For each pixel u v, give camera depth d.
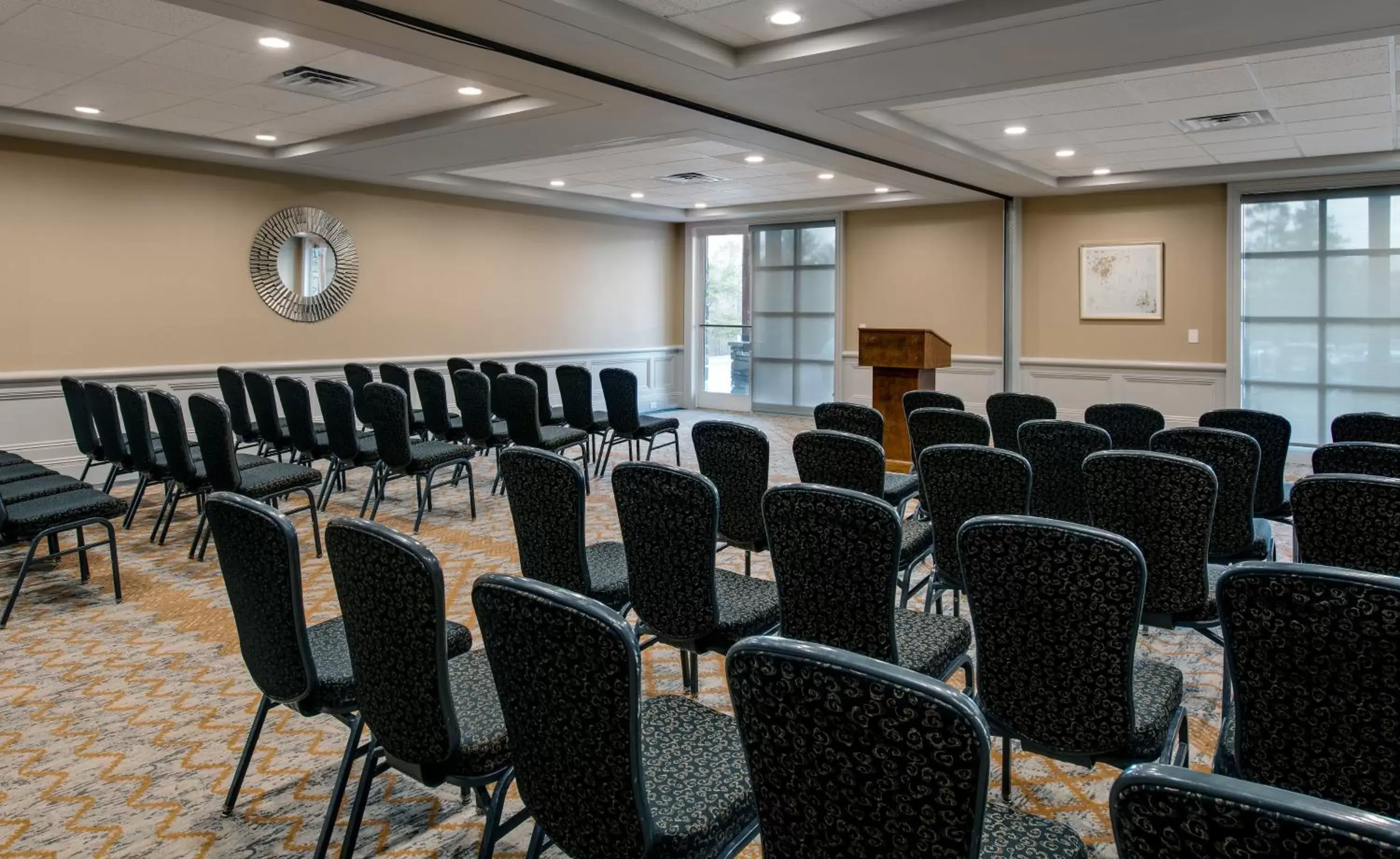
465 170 8.82
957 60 4.85
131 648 3.87
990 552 2.11
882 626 2.38
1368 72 5.37
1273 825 0.91
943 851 1.26
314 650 2.50
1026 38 4.49
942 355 7.56
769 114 6.12
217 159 7.70
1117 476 2.89
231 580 2.35
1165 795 0.98
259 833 2.49
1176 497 2.80
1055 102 6.14
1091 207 9.73
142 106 6.25
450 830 2.50
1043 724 2.16
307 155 7.50
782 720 1.36
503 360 10.57
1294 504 2.65
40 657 3.76
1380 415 4.60
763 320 12.19
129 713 3.24
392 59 4.79
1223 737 2.06
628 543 2.83
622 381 7.08
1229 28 4.33
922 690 1.22
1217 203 9.04
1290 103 6.12
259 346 8.38
